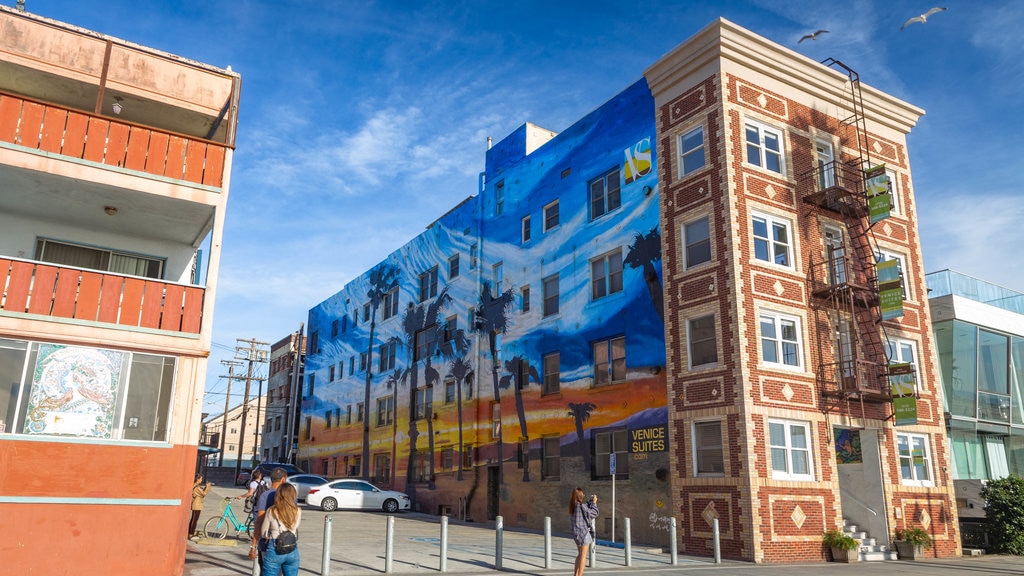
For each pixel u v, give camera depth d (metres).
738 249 22.09
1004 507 26.09
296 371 61.66
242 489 49.81
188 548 17.52
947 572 18.56
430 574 14.66
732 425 20.98
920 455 24.97
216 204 16.86
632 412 24.69
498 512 31.03
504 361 32.25
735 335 21.39
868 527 23.52
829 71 25.83
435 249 40.22
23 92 17.28
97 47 17.06
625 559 17.16
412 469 38.88
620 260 26.88
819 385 22.64
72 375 14.69
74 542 13.83
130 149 16.19
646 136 26.42
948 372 30.47
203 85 18.02
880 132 27.92
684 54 24.75
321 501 33.59
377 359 45.44
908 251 27.19
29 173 15.32
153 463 14.84
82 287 15.10
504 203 34.56
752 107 24.02
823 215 24.78
